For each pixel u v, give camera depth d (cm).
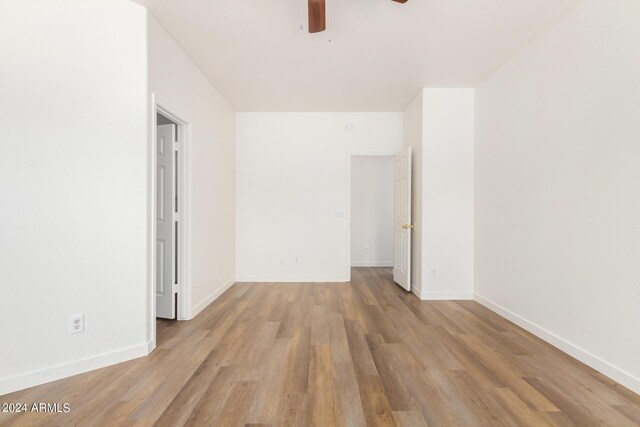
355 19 258
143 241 243
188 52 313
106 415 171
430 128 403
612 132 213
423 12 249
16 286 196
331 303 385
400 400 185
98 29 225
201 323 315
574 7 243
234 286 469
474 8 244
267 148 500
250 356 242
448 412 174
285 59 327
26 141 200
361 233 657
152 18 254
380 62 334
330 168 501
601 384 204
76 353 216
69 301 214
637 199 197
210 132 385
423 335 285
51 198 208
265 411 175
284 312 350
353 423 165
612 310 213
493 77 358
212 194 392
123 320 235
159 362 232
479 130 391
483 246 381
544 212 278
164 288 327
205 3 239
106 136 228
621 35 206
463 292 407
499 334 289
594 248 227
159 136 328
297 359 237
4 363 192
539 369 224
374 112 499
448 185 404
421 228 409
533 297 292
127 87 236
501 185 343
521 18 258
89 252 222
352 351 251
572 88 246
